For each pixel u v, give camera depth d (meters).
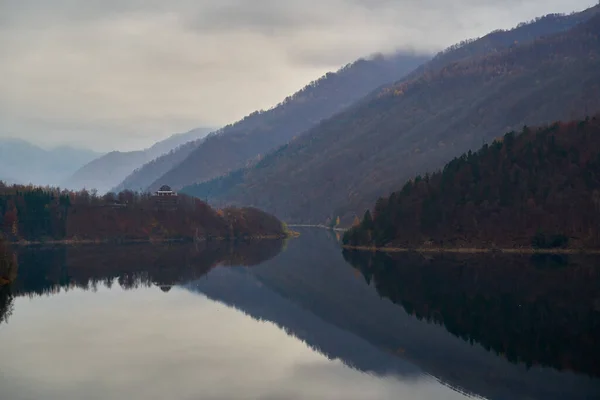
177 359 74.12
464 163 195.88
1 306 106.94
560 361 71.12
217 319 97.00
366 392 62.38
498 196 180.75
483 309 99.69
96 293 120.56
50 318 96.94
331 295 118.69
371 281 134.75
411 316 97.38
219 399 60.69
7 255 132.88
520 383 63.78
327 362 72.88
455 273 139.00
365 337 84.62
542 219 171.62
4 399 60.78
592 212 167.38
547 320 90.44
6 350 77.94
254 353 76.88
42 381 65.81
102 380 66.19
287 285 131.88
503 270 140.12
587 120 188.62
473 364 70.94
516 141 191.62
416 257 171.75
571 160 178.75
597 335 81.56
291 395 61.75
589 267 140.38
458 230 181.75
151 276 145.88
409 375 67.62
